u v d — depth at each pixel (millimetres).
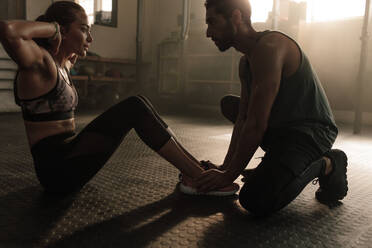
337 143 3648
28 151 2648
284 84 1412
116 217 1363
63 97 1397
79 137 1449
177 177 1992
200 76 7410
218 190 1648
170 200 1590
